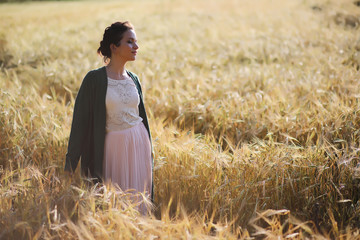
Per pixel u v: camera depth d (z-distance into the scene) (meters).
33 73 7.77
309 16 15.38
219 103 5.56
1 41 12.43
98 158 3.02
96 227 2.43
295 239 2.67
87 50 10.67
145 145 3.27
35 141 4.05
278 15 16.56
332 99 5.05
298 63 8.31
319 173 3.31
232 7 21.53
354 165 3.54
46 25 17.78
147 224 2.49
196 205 3.36
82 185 2.87
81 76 7.25
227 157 3.67
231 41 11.92
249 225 3.03
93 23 17.39
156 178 3.62
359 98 4.71
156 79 6.95
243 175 3.40
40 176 3.16
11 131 4.15
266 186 3.38
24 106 4.87
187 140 4.08
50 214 2.66
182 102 5.66
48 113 4.68
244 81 6.75
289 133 4.57
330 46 9.62
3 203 2.77
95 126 3.01
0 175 3.50
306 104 5.29
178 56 9.84
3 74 7.23
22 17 21.98
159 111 5.72
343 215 3.20
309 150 3.63
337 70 6.71
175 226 2.54
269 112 5.00
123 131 3.09
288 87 6.20
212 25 15.64
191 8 22.44
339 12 15.31
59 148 3.93
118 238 2.43
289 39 11.52
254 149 3.79
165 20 17.45
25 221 2.54
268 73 7.18
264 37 12.52
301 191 3.28
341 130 4.18
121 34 2.99
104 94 2.98
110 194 2.73
